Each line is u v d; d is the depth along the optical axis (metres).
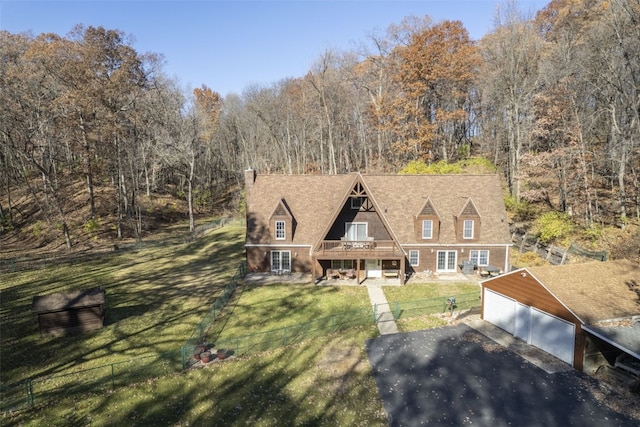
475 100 63.75
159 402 16.53
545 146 49.06
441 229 33.22
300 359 19.91
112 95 46.69
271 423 15.07
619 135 38.22
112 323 24.31
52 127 48.72
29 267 37.19
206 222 63.19
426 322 24.19
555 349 19.81
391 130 55.97
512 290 22.34
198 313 25.64
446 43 51.88
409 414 15.46
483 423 14.84
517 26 48.94
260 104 74.88
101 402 16.58
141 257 40.72
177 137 57.91
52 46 44.72
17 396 17.05
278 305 26.86
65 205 55.97
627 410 15.44
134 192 57.44
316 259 31.59
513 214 45.03
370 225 33.28
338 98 66.56
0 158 58.25
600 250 33.16
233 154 88.31
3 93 43.34
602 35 38.03
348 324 23.83
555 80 42.16
